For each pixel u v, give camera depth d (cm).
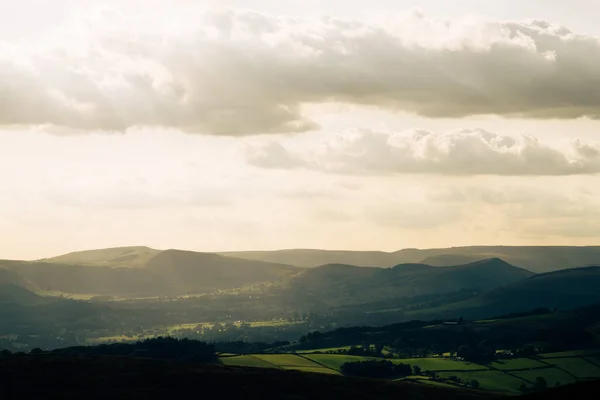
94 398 16175
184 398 16488
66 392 16375
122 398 16250
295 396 16938
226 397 16675
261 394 16912
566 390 14962
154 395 16512
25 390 16350
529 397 15138
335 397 17000
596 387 14738
